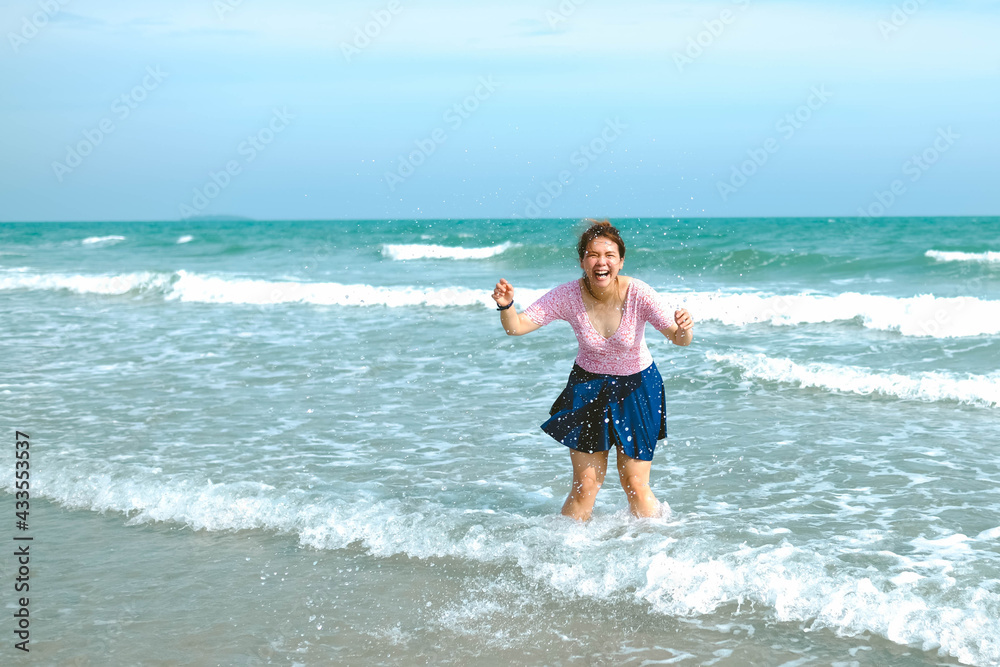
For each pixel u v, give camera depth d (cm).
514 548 417
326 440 652
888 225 6475
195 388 852
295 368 959
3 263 3108
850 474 551
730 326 1248
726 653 321
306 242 4100
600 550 407
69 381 888
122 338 1195
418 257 2984
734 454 603
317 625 352
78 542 447
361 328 1282
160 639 342
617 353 425
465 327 1270
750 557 389
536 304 424
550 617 353
